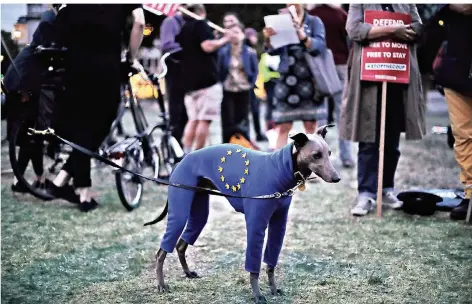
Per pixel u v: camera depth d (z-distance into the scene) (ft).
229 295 13.19
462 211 18.76
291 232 17.92
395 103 19.56
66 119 20.12
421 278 14.02
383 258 15.48
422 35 18.81
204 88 25.84
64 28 19.36
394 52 18.67
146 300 13.00
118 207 21.17
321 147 11.81
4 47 19.54
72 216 19.94
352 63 19.42
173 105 26.05
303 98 23.56
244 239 17.39
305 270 14.75
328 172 11.69
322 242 16.89
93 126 20.06
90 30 19.15
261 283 13.89
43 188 22.04
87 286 13.88
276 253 12.87
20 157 21.01
